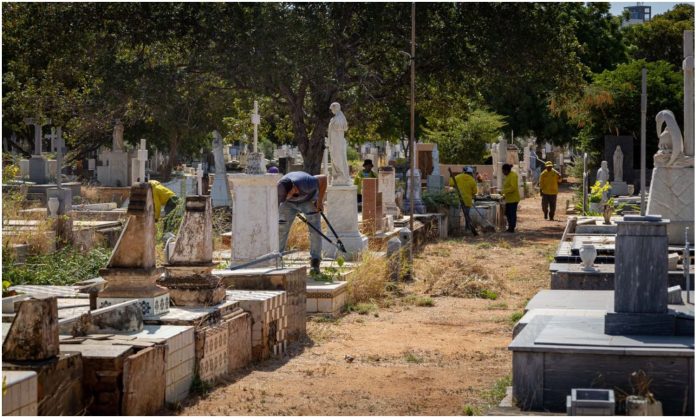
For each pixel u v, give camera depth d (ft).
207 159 225.15
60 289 41.68
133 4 123.54
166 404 30.37
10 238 56.49
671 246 57.52
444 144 177.27
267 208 55.16
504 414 28.40
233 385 34.24
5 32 131.64
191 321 33.19
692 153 59.16
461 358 41.22
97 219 80.64
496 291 62.64
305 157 132.16
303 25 120.47
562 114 209.77
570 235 71.97
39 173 117.39
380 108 139.74
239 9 122.52
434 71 129.49
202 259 36.88
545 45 124.88
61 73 134.92
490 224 109.81
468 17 126.21
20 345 25.77
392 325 50.70
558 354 29.19
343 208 69.26
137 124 174.09
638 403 26.09
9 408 22.70
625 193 128.26
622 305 31.22
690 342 29.60
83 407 27.14
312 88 131.23
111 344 29.07
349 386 34.83
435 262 76.07
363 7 124.67
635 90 144.46
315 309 52.95
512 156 169.99
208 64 121.39
